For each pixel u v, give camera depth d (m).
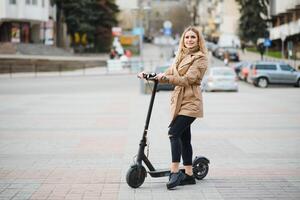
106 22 71.19
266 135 11.26
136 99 22.00
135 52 82.69
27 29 60.84
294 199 6.07
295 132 11.70
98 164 8.16
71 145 10.02
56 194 6.34
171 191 6.47
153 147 9.70
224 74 29.09
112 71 50.06
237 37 75.75
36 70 45.41
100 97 23.31
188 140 6.80
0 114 16.00
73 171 7.65
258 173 7.47
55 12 68.75
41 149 9.59
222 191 6.46
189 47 6.72
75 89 29.97
